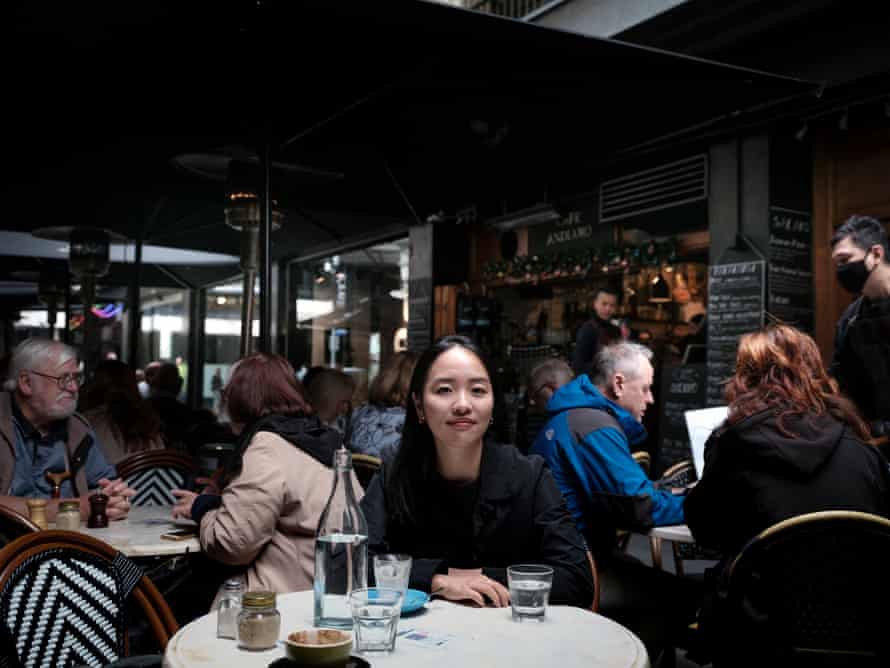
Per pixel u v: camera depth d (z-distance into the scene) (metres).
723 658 2.02
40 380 3.05
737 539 2.27
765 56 5.89
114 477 3.40
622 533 4.27
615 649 1.44
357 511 1.71
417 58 4.09
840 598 1.94
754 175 5.89
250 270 5.62
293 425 2.59
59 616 1.60
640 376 3.36
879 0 5.14
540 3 7.83
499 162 5.77
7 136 5.01
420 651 1.42
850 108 5.44
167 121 4.77
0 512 2.11
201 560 2.61
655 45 6.48
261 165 4.30
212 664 1.35
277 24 3.61
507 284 9.10
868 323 3.62
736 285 5.97
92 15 3.53
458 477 2.07
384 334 12.63
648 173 6.84
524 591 1.60
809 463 2.13
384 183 6.14
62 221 7.20
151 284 12.65
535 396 4.34
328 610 1.58
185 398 14.92
